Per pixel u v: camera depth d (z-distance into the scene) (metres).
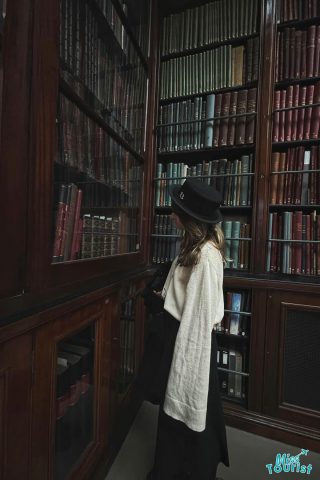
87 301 0.91
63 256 0.88
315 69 1.42
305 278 1.45
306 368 1.42
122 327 1.37
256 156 1.51
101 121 1.10
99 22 1.09
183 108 1.70
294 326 1.43
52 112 0.73
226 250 1.61
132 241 1.57
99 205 1.15
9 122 0.60
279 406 1.47
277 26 1.49
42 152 0.70
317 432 1.38
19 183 0.64
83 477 0.98
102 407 1.09
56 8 0.73
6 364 0.59
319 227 1.42
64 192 0.88
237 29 1.56
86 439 1.05
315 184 1.43
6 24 0.58
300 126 1.45
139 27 1.56
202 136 1.66
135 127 1.55
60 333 0.79
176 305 0.96
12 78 0.60
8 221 0.61
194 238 0.95
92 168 1.08
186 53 1.71
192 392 0.85
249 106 1.54
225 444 1.03
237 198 1.59
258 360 1.50
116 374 1.24
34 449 0.69
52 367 0.76
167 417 1.01
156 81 1.74
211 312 0.86
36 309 0.69
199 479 0.95
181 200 0.99
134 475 1.20
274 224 1.52
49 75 0.71
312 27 1.41
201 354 0.85
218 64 1.61
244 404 1.58
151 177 1.75
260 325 1.49
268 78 1.48
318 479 1.22
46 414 0.74
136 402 1.60
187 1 1.70
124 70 1.36
